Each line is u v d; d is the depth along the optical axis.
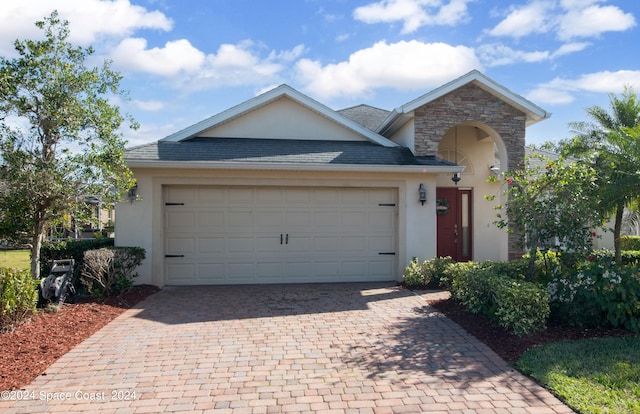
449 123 11.43
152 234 10.07
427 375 4.91
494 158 14.26
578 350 5.49
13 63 7.22
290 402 4.23
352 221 10.95
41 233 8.04
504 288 6.30
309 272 10.82
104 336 6.38
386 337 6.36
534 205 7.39
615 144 9.24
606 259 7.15
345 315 7.63
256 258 10.66
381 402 4.22
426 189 10.87
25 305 6.41
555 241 7.64
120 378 4.82
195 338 6.31
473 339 6.25
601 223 7.94
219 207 10.55
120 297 8.62
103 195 8.05
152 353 5.65
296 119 12.24
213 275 10.54
